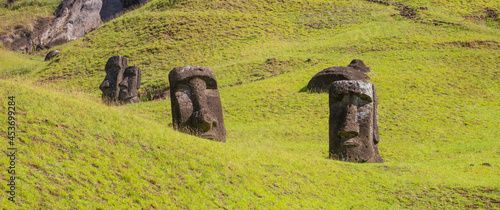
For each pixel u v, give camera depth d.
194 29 61.19
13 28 82.81
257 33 60.47
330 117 21.81
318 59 47.81
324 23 63.59
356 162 20.80
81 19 89.56
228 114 33.91
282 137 28.81
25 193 11.68
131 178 14.06
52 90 19.97
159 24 63.25
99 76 50.72
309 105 34.66
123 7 92.62
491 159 22.77
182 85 21.41
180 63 52.19
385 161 23.53
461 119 31.12
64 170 13.27
